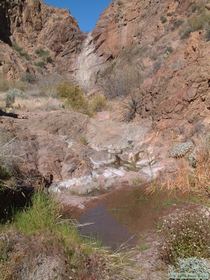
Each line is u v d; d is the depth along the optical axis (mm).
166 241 5461
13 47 37406
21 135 10883
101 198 9117
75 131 13977
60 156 10930
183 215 5938
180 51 16078
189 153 10734
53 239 5105
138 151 12281
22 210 6246
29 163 9531
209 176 8594
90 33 41219
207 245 5305
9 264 4562
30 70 33656
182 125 12406
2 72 29438
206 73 12656
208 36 15445
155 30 32250
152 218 7277
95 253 5277
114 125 14570
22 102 17688
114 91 22562
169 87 13820
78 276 4699
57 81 31609
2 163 7016
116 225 7117
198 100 12508
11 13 39312
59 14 42281
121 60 33344
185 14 30406
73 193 9766
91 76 35781
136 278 4996
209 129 11492
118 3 39062
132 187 9805
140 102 15047
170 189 8875
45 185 9414
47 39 40375
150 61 27844
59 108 17141
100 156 11680
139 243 6113
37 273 4539
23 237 5062
